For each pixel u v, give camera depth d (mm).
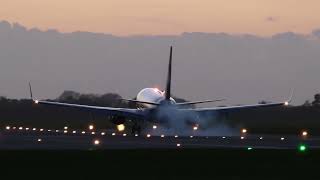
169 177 165000
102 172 172875
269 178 164625
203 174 171625
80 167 183500
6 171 173500
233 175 169875
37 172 171625
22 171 173500
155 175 168375
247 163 198500
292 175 170250
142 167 185250
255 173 174375
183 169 181750
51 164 190125
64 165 187750
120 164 191750
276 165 193375
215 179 162625
